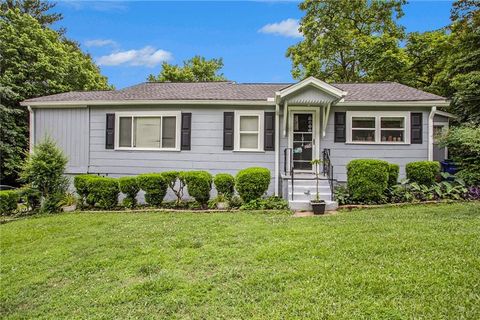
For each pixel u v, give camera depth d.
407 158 10.18
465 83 11.17
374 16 19.50
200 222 6.91
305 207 8.40
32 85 16.22
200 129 10.63
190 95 10.88
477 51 11.78
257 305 3.24
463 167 9.80
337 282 3.57
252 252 4.80
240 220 6.98
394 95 10.47
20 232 6.72
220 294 3.55
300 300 3.26
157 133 10.78
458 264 3.84
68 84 18.62
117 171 10.88
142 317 3.21
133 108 10.84
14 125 15.17
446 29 15.38
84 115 10.99
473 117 11.30
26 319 3.41
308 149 10.45
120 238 5.91
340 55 20.00
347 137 10.33
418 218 6.48
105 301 3.58
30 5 24.48
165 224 6.84
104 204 8.86
